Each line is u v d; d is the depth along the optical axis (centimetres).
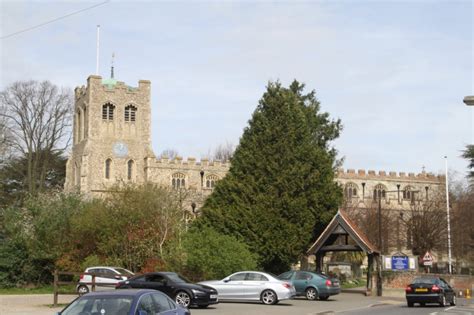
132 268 4175
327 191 4516
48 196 4956
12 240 4547
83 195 5412
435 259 7600
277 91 4650
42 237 4472
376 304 3409
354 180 9962
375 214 7669
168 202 4412
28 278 4525
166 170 8731
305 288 3603
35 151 7488
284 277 3662
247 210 4300
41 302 3055
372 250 4044
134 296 1309
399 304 3534
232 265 3706
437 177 10394
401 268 5038
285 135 4478
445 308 3177
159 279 2709
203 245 3762
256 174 4416
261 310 2750
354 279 6384
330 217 4481
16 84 7325
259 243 4231
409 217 8125
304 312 2692
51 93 7594
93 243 4341
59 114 7662
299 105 5106
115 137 8600
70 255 4347
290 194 4356
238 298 3103
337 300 3656
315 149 4609
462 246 7044
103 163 8469
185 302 2650
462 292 4856
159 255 4050
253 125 4616
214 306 2925
